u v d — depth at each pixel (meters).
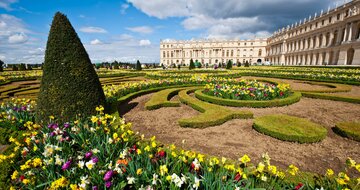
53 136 4.86
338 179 3.31
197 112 10.02
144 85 15.72
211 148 6.04
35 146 4.33
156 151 4.54
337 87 15.95
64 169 3.50
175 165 3.63
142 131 7.57
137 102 12.41
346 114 9.57
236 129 7.66
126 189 3.46
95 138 4.94
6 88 16.27
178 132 7.38
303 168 4.98
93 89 7.53
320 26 72.19
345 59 56.78
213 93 12.68
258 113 9.77
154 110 10.54
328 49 65.06
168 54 131.00
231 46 125.62
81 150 4.76
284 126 7.14
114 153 4.52
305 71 29.44
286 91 12.38
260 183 3.46
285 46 98.75
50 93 6.84
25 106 8.48
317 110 10.30
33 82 21.59
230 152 5.78
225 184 3.15
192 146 6.17
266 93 11.64
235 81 16.83
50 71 6.92
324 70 29.80
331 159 5.44
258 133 7.25
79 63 7.25
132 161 3.60
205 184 3.17
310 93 13.37
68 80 6.95
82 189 2.89
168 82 17.44
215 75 24.89
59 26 7.18
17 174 3.54
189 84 17.86
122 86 13.99
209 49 126.69
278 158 5.45
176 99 13.34
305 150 5.93
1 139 6.17
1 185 3.71
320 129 6.84
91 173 3.48
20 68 46.50
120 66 74.75
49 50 7.02
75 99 6.99
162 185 3.14
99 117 6.31
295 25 91.50
